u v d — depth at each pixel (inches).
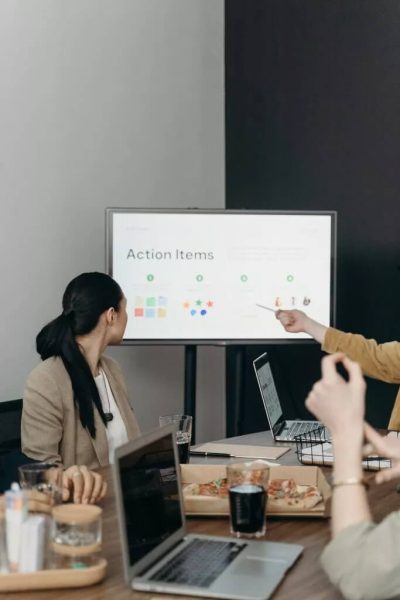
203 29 221.1
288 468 102.5
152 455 80.5
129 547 73.5
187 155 217.2
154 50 206.2
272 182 219.5
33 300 176.7
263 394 146.6
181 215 187.8
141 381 207.3
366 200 200.7
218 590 71.3
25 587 72.5
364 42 199.9
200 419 225.0
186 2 215.3
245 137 224.5
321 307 191.0
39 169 177.2
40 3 175.9
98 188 191.8
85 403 127.6
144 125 203.9
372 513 96.9
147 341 188.7
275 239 190.1
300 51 211.9
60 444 127.0
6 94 169.2
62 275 183.2
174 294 188.9
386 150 196.9
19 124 172.1
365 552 65.3
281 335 190.7
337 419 69.6
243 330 190.5
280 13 215.6
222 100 228.7
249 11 221.8
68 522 74.8
